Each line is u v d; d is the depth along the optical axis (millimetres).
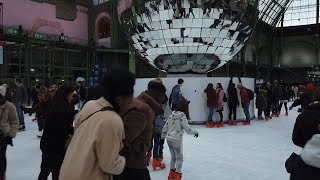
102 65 40594
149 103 3717
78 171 1905
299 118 3092
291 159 3172
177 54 11711
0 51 25312
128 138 2717
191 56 11742
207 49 11570
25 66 31875
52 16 39594
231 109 11852
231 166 5906
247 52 54625
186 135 9469
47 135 4328
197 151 7215
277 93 14945
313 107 3016
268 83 14102
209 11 10852
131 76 2240
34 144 8312
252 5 11719
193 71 12570
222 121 11406
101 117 1993
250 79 13500
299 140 3123
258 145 7902
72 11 42312
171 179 5027
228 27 11336
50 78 33656
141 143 2932
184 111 5008
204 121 11883
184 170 5656
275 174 5375
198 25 11023
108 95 2152
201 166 5914
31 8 37000
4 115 4633
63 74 39062
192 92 11867
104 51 40844
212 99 11211
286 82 61000
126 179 2914
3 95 4895
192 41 11273
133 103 2832
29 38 31797
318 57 58188
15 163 6281
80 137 2004
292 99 32812
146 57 12680
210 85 11312
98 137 1938
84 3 44000
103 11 43906
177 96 10422
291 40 60500
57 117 4277
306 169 2881
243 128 10961
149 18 11227
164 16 11008
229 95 11797
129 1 11578
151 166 5992
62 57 39406
